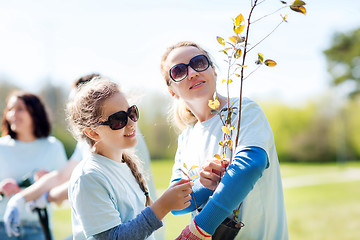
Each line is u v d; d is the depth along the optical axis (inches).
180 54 68.7
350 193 410.9
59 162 135.9
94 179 60.1
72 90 95.3
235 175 56.2
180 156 75.7
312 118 938.7
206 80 68.1
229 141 59.6
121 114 63.9
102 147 65.7
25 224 114.6
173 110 80.4
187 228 58.9
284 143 943.0
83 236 61.0
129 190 66.2
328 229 245.0
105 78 71.0
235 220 60.1
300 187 480.1
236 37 58.1
